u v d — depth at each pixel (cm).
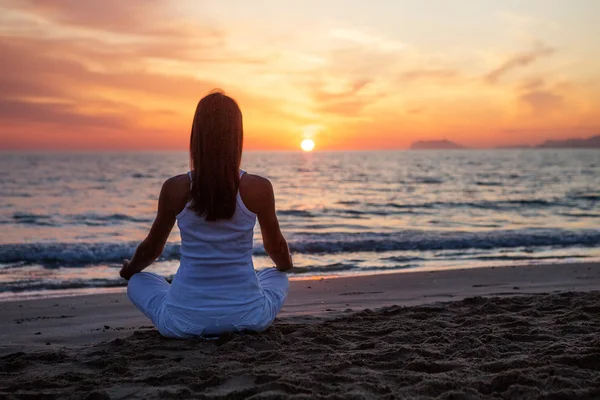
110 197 2603
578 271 761
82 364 285
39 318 482
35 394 232
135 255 317
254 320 313
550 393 215
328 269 863
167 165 7181
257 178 299
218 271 305
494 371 253
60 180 3912
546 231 1330
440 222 1678
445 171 5797
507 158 11500
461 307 436
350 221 1722
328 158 12912
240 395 220
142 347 302
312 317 423
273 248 323
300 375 243
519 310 412
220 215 295
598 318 362
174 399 221
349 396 214
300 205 2308
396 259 967
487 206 2219
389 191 3148
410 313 409
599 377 233
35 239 1280
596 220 1684
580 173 5172
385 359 279
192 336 311
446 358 278
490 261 939
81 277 795
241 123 295
